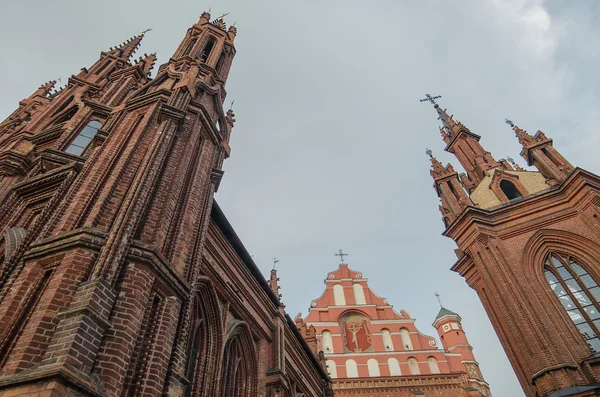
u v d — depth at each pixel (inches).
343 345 1690.5
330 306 1812.3
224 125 926.4
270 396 770.2
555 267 1103.0
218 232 716.0
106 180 512.7
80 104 982.4
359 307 1808.6
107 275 389.4
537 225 1166.3
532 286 1045.8
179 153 600.4
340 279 1941.4
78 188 514.0
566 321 972.6
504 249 1147.9
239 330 758.5
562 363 888.9
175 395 406.9
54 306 359.9
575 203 1154.0
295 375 956.6
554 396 845.8
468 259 1279.5
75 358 317.4
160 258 444.8
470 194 1454.2
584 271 1074.7
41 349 336.2
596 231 1074.7
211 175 716.7
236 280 765.3
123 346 359.3
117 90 1071.6
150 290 422.6
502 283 1075.3
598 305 1002.7
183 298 475.8
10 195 720.3
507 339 1073.5
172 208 528.7
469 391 1493.6
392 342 1691.7
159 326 418.9
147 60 1323.8
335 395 1514.5
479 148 1630.2
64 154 737.0
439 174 1568.7
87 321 342.6
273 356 831.1
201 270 654.5
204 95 812.0
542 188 1283.2
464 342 1750.7
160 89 692.7
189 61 884.0
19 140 868.6
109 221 454.6
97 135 705.0
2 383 301.0
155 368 389.4
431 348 1668.3
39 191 645.9
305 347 1036.5
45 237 448.8
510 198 1382.9
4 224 617.6
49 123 964.6
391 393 1520.7
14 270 449.1
